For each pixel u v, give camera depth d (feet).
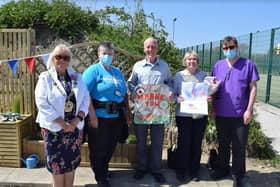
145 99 15.31
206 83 15.16
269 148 19.75
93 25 28.63
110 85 14.28
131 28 27.48
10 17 27.58
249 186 15.34
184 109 15.30
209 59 60.70
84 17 28.14
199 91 15.26
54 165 12.33
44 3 28.50
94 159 14.70
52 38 26.81
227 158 15.90
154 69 15.30
